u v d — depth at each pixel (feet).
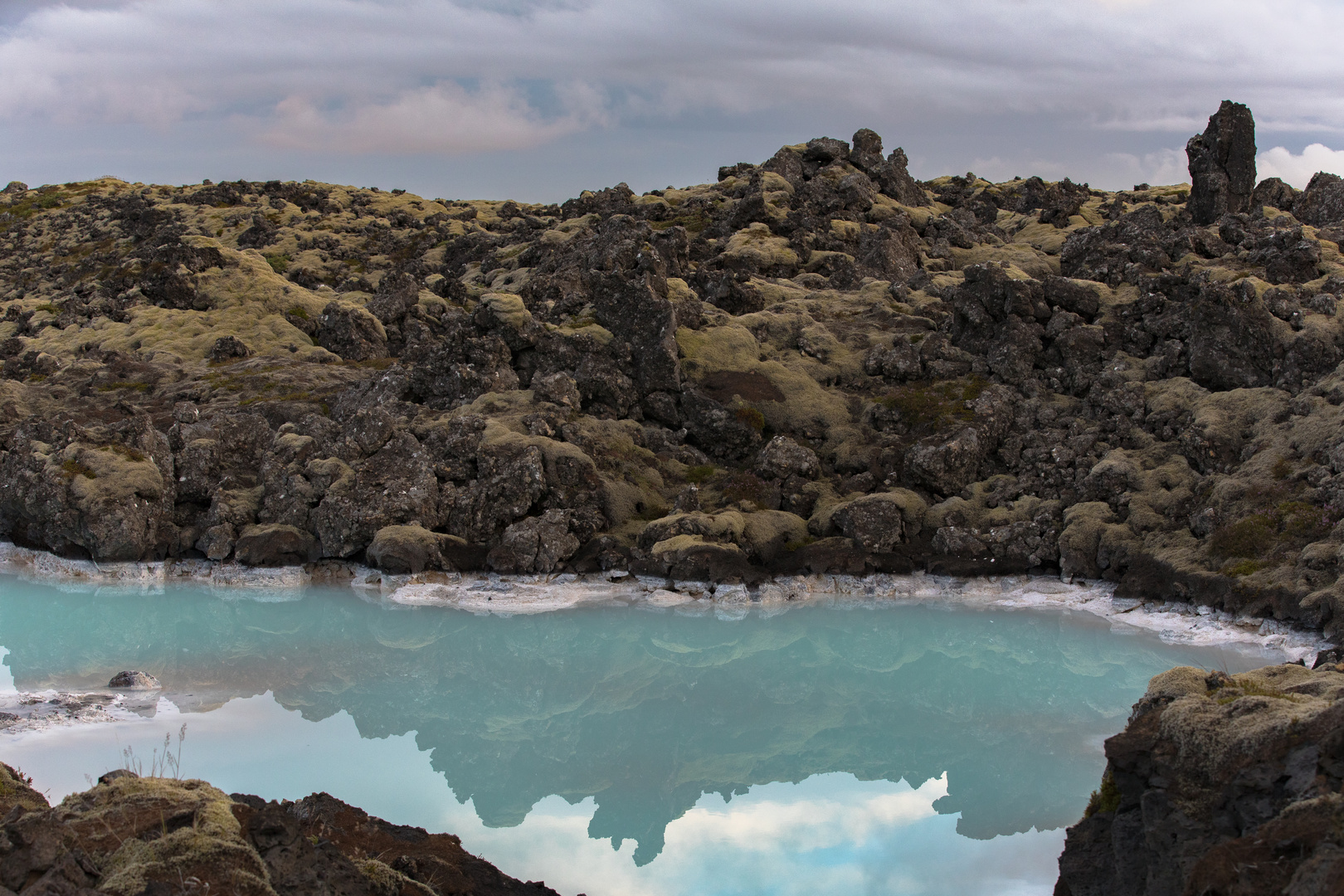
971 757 69.46
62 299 275.59
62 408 162.61
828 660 91.86
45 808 45.27
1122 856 39.91
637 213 247.91
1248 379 125.90
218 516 121.90
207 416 133.59
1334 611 87.35
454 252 279.49
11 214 441.68
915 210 223.51
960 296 150.10
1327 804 32.27
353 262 304.71
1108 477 116.98
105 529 116.88
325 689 83.05
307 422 137.49
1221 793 36.91
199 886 35.17
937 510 121.90
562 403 136.56
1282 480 106.63
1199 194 189.16
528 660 91.71
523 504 119.75
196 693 80.69
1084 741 71.61
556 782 64.90
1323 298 131.13
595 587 111.96
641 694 83.66
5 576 119.03
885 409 137.39
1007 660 91.45
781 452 128.88
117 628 99.86
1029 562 114.52
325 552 118.32
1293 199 197.36
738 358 146.30
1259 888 30.89
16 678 83.30
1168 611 100.83
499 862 52.80
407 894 40.04
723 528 115.44
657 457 134.82
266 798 58.44
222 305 214.69
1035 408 134.72
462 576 114.62
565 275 166.40
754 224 210.38
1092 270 162.30
